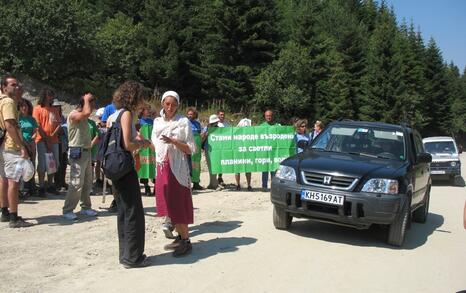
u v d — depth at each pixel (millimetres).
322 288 5750
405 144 8992
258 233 8266
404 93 55812
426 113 66562
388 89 54562
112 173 5914
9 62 26578
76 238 7352
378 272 6473
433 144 20078
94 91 29312
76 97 28094
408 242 8320
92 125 11242
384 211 7379
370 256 7219
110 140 6016
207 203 11055
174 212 6629
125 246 6152
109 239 7359
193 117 13016
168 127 6625
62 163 11422
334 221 7656
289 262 6691
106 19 39844
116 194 6176
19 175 7723
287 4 61688
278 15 41125
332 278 6125
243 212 10133
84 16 28312
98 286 5492
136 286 5523
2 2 26547
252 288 5629
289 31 46938
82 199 8922
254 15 38219
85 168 8648
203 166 17797
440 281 6219
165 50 37469
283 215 8398
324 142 9359
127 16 42094
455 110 78875
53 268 6035
